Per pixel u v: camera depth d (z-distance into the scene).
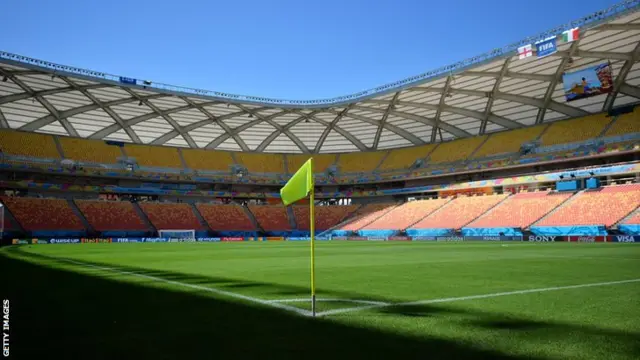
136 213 64.38
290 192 7.23
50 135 65.25
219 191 74.31
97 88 51.34
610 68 42.12
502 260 19.08
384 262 18.72
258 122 67.12
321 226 71.38
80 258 22.77
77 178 65.75
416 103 58.03
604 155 50.34
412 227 59.62
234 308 7.49
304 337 5.45
